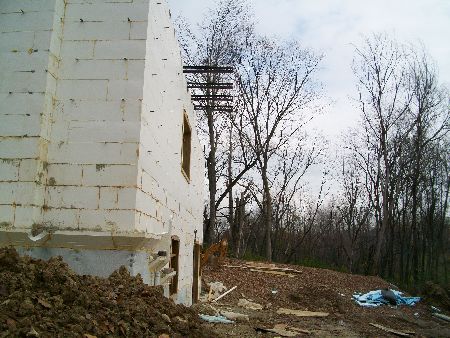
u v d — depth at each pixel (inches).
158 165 286.0
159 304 217.3
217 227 1486.2
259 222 1624.0
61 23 255.3
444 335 492.4
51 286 181.9
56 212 233.3
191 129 473.1
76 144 240.5
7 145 233.1
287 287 696.4
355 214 1775.3
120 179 235.3
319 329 442.6
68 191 235.3
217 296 612.4
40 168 232.7
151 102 264.7
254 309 540.7
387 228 1396.4
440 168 1418.6
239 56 1232.2
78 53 251.9
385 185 1290.6
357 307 632.4
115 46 252.1
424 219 1403.8
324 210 2224.4
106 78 248.2
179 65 380.5
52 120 243.6
